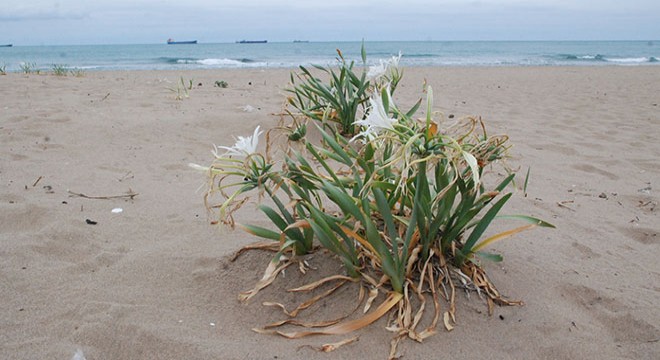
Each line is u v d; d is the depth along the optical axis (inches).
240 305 74.7
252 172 72.3
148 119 197.3
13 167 138.0
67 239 93.0
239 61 973.2
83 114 205.6
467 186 72.4
